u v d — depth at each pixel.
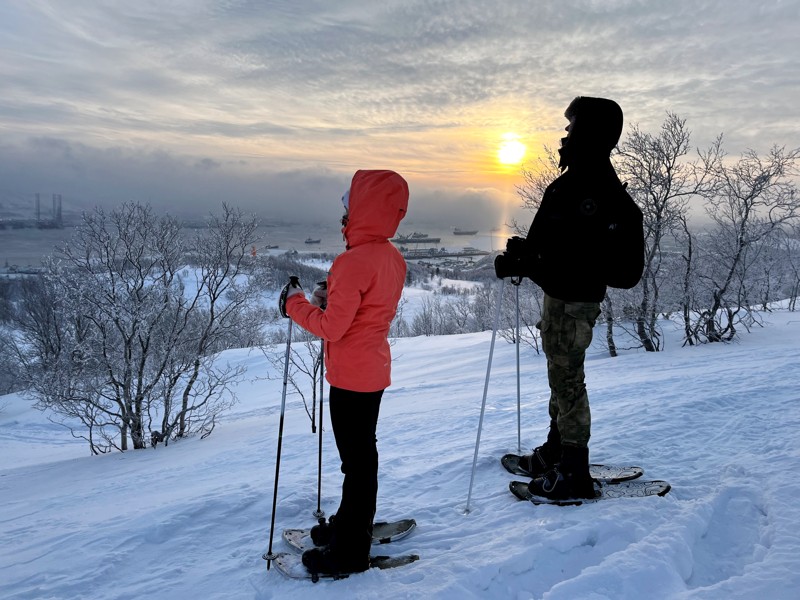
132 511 3.80
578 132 2.76
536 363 13.47
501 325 17.06
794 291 16.50
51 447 13.71
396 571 2.43
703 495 3.01
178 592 2.47
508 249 3.05
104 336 9.88
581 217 2.76
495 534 2.73
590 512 2.74
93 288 9.76
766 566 2.20
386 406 8.80
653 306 12.84
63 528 3.71
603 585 2.16
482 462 3.82
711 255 13.38
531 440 4.31
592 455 3.78
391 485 3.64
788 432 3.98
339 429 2.47
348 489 2.47
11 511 5.10
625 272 2.78
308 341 10.96
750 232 13.12
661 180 12.75
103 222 9.89
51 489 6.51
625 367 10.16
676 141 12.72
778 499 2.77
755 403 4.85
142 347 10.02
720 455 3.63
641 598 2.12
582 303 2.86
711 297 13.49
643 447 3.87
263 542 2.88
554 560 2.43
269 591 2.38
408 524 2.91
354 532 2.44
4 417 17.16
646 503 2.81
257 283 10.88
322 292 2.70
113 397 10.40
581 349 2.88
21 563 2.96
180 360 10.46
